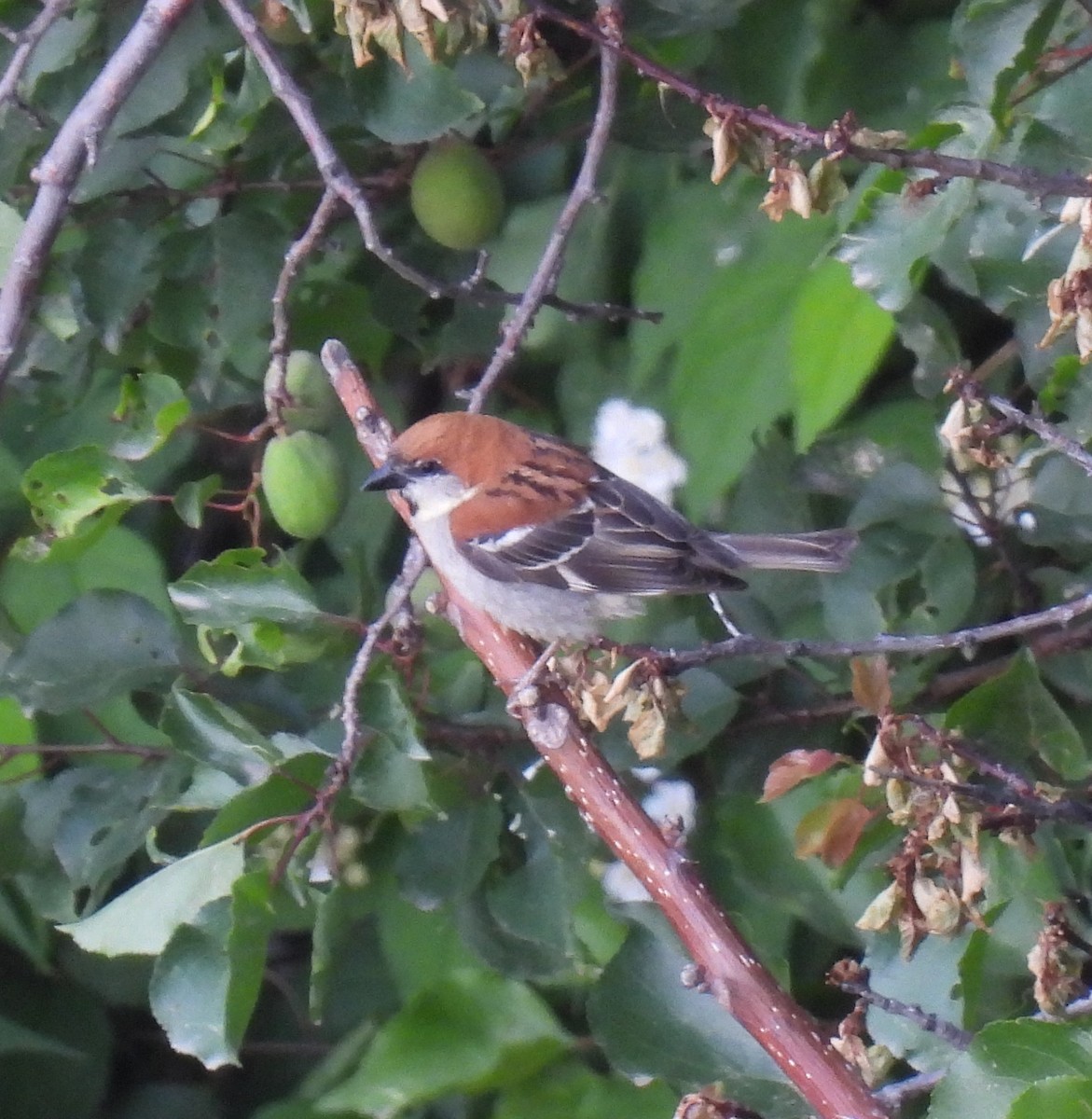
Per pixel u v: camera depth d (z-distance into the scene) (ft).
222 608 21.52
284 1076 28.50
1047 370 21.39
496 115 26.58
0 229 22.63
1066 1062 16.15
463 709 24.08
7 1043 25.26
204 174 25.38
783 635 24.66
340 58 24.30
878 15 24.61
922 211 18.52
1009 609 24.17
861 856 19.65
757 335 22.21
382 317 26.43
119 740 23.40
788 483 24.79
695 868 17.81
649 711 18.69
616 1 21.34
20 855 23.63
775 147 18.31
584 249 26.84
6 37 24.03
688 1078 19.65
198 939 19.80
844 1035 18.89
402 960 23.57
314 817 19.77
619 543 24.39
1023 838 17.85
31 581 24.45
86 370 26.21
